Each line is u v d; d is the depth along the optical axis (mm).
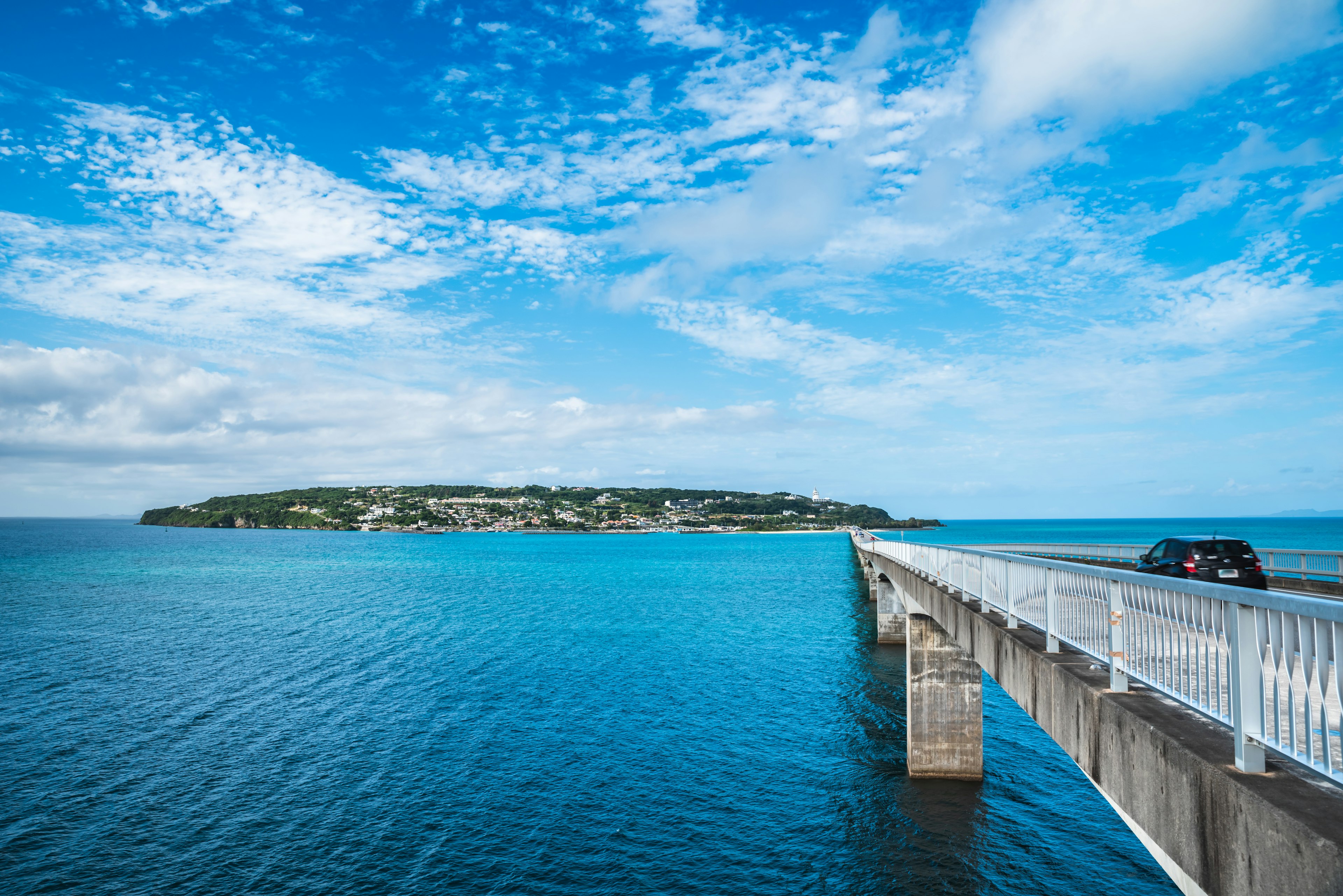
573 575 114812
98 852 19688
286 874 18656
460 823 21562
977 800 23125
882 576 49562
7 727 30703
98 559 148750
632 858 19594
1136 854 19734
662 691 36781
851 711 32875
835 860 19516
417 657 45875
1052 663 9359
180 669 42625
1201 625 6281
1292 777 5180
